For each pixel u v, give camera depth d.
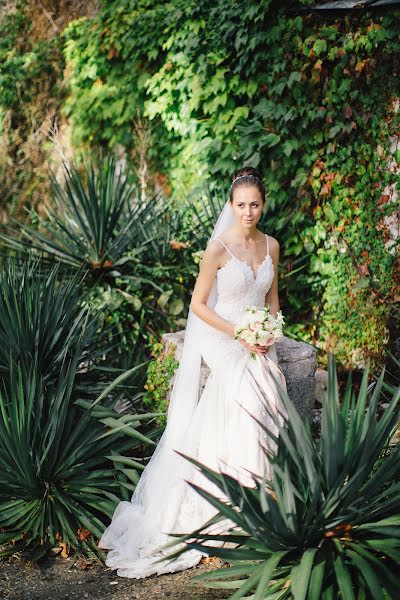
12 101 9.77
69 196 6.46
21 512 4.05
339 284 6.33
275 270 4.17
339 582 2.62
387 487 3.18
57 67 9.66
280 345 4.76
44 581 3.62
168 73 7.64
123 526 3.91
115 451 4.40
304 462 2.87
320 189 6.34
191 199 7.35
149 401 4.97
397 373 5.84
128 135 8.64
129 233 6.50
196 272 6.49
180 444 4.03
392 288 5.93
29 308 4.55
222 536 2.88
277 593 3.00
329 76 6.14
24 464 3.89
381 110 5.88
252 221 3.95
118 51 8.50
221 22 6.77
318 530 2.82
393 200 5.90
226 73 6.91
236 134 6.91
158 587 3.52
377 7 5.68
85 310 5.19
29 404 3.98
